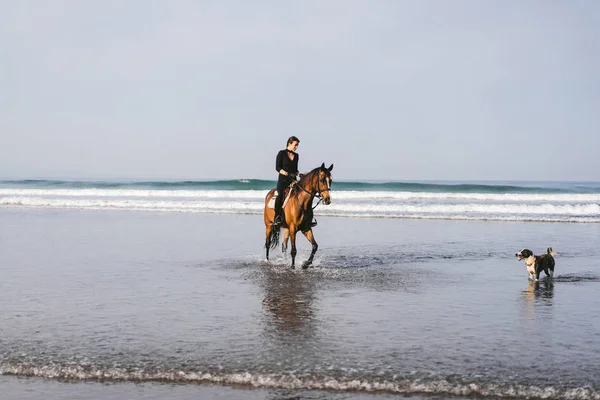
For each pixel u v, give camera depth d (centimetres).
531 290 1089
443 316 878
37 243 1820
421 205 3278
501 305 957
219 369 645
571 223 2553
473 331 793
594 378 611
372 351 704
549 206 3111
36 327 813
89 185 6400
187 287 1109
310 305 952
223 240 1912
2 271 1293
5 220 2639
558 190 5309
